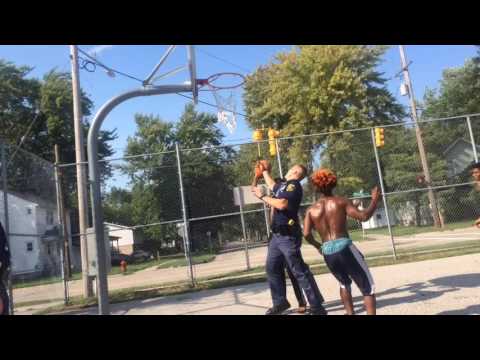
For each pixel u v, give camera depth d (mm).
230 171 12953
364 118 31750
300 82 32156
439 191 15977
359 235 21016
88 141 5758
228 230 15250
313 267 10898
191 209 12266
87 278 10258
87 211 10656
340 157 12594
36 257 10094
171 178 11688
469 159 12898
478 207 16094
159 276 15617
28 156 9586
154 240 15625
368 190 12406
